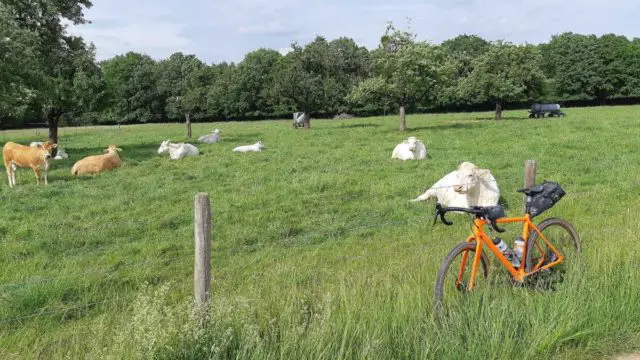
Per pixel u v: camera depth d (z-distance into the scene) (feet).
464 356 14.70
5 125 214.69
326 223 35.99
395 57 110.01
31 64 79.51
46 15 100.58
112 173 59.52
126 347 14.19
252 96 288.92
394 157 64.90
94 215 39.55
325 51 151.74
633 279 18.51
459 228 32.40
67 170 62.64
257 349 13.89
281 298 18.10
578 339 15.93
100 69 107.96
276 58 297.53
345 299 16.76
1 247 31.07
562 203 36.29
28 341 18.35
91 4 108.37
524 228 20.36
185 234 33.94
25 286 23.79
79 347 16.44
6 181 55.98
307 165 60.44
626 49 294.05
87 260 28.91
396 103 116.16
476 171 39.04
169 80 299.99
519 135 87.35
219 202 42.16
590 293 17.80
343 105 243.81
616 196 39.63
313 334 14.66
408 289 18.06
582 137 79.25
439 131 103.65
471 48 351.46
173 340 14.19
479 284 18.61
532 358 14.94
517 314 16.47
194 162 67.26
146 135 136.15
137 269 26.94
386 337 15.07
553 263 20.57
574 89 299.38
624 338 16.10
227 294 20.94
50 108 100.94
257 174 55.26
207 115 293.43
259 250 30.60
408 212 38.09
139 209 40.50
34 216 39.47
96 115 279.69
